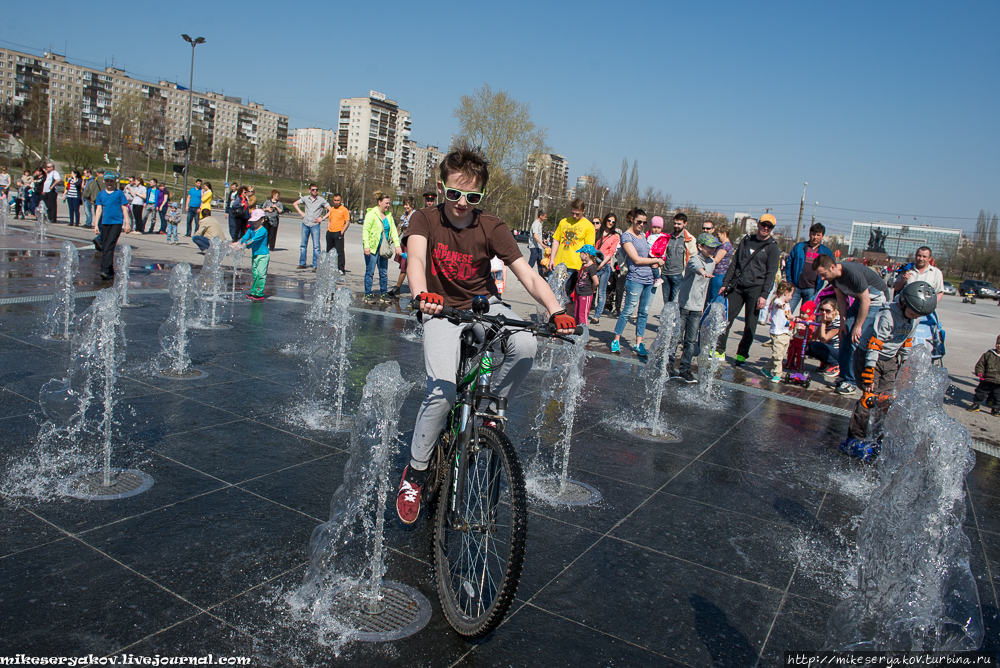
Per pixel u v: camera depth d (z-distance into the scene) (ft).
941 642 9.28
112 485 12.26
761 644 9.41
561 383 24.20
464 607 8.99
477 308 8.87
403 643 8.59
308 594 9.43
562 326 8.93
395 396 9.88
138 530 10.78
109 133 305.32
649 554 11.76
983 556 13.02
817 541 12.89
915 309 18.57
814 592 10.96
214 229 51.72
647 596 10.39
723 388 25.66
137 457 13.67
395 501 12.67
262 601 9.19
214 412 16.85
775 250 29.25
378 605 9.31
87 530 10.64
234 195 59.72
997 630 10.13
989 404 26.40
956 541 9.89
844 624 9.42
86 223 72.54
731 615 10.08
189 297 28.94
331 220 48.96
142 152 288.71
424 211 10.25
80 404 16.43
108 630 8.29
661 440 18.40
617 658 8.79
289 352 24.12
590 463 16.11
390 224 39.93
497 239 10.14
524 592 10.14
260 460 14.10
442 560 9.50
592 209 299.99
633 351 31.83
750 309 29.58
